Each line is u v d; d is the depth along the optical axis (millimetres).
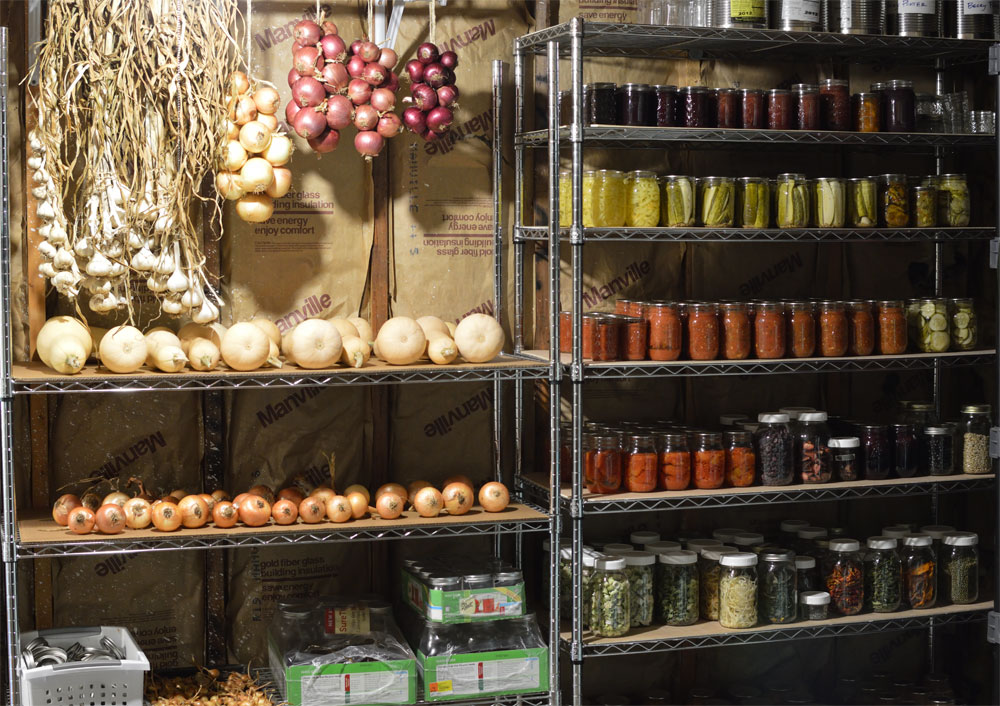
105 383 2555
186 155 2619
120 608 3021
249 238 3043
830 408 3537
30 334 2885
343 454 3172
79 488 2975
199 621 3084
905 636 3619
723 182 3006
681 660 3436
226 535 2645
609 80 3307
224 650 3096
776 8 3086
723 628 3016
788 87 3434
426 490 2859
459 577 2811
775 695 3381
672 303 2988
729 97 2986
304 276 3090
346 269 3121
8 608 2539
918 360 3156
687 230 2924
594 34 2826
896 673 3635
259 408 3094
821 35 2998
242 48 2979
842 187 3107
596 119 2941
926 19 3168
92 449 2988
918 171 3576
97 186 2592
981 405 3242
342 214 3107
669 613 3035
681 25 2928
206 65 2623
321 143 2818
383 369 2736
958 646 3635
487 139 3209
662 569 3055
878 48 3242
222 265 3037
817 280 3510
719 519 3473
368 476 3203
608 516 3385
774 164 3443
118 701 2557
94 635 2787
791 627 3020
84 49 2592
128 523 2658
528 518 2865
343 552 3180
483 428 3283
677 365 2916
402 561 3229
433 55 2924
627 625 2945
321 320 2723
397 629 2965
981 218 3527
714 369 2967
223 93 2693
